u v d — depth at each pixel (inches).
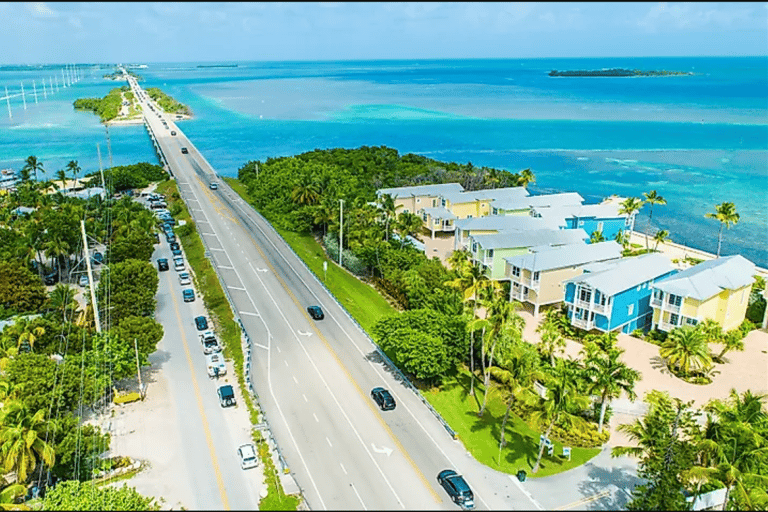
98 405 2352.4
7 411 1871.3
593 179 7258.9
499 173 5964.6
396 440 2148.1
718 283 3029.0
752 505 1683.1
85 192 5324.8
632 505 1764.3
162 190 5762.8
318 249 4338.1
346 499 1838.1
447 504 1829.5
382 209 4229.8
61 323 2802.7
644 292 3181.6
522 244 3624.5
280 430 2182.6
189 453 2063.2
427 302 2997.0
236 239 4387.3
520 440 2210.9
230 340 2874.0
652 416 2001.7
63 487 1755.7
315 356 2738.7
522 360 2090.3
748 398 2038.6
